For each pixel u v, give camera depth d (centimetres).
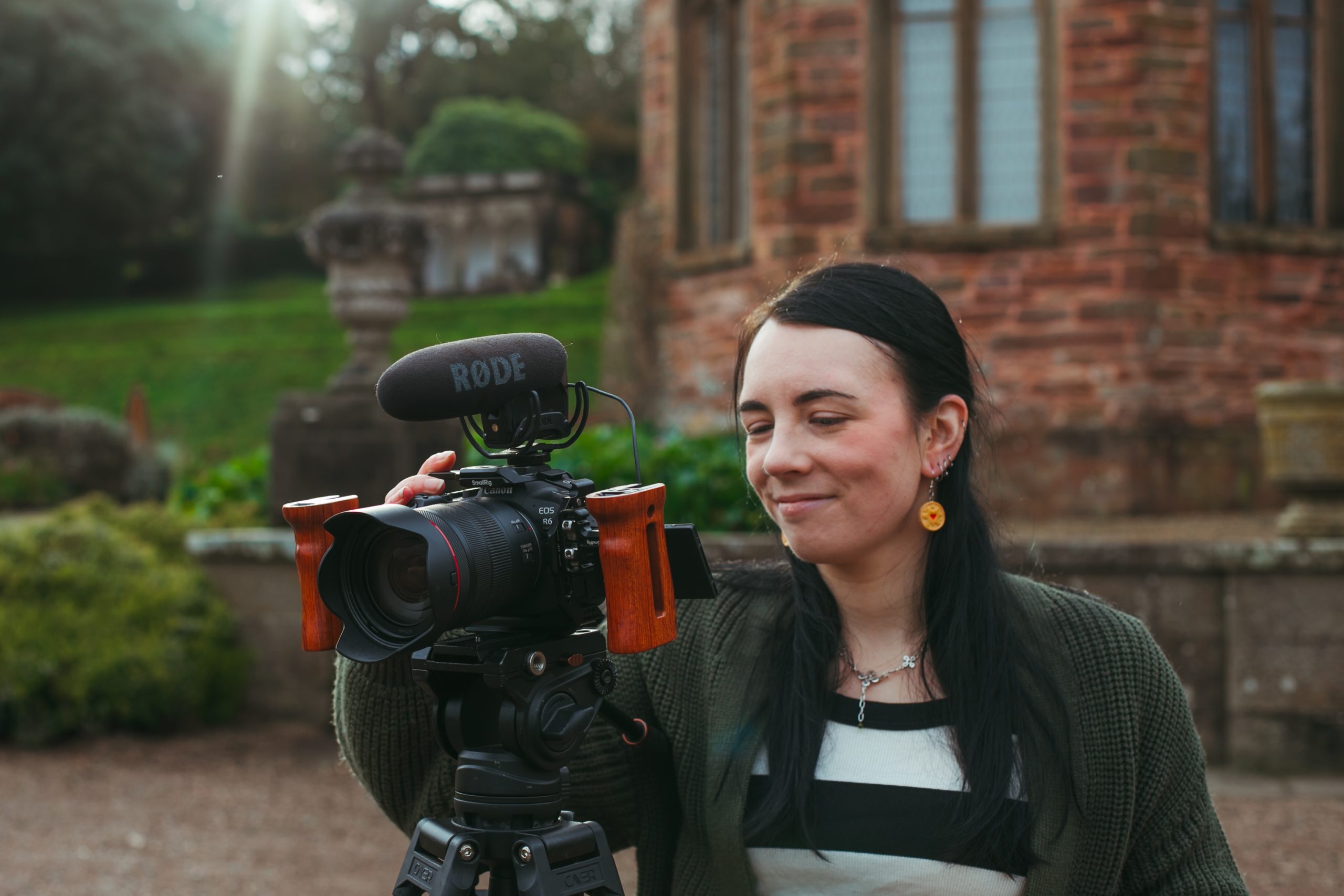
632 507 129
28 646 576
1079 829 150
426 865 135
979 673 153
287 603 625
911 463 153
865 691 159
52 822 469
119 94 3070
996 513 183
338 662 165
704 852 160
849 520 151
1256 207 887
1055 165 823
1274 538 633
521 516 134
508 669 131
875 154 841
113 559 618
